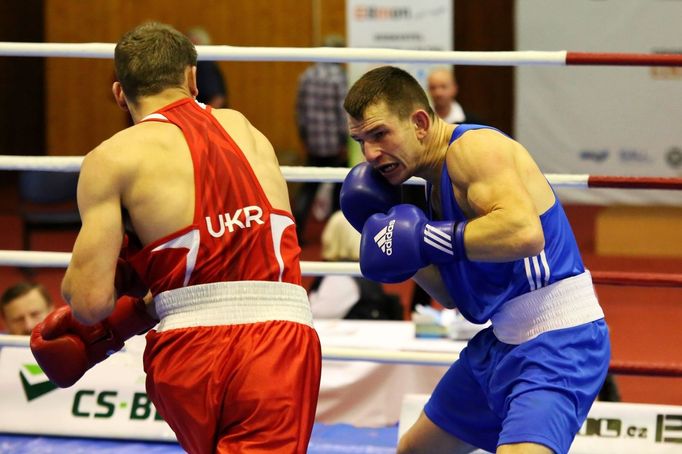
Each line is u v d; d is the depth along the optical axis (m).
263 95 16.08
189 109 3.38
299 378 3.20
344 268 4.46
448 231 3.24
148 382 3.29
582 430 4.71
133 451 4.95
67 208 15.31
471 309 3.55
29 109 17.64
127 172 3.17
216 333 3.17
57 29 16.16
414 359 4.43
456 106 8.57
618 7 12.95
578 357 3.37
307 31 15.84
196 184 3.22
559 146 13.53
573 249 3.51
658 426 4.70
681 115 13.08
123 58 3.40
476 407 3.77
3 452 4.91
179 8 15.99
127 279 3.35
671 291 11.02
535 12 13.20
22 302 5.61
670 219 13.33
